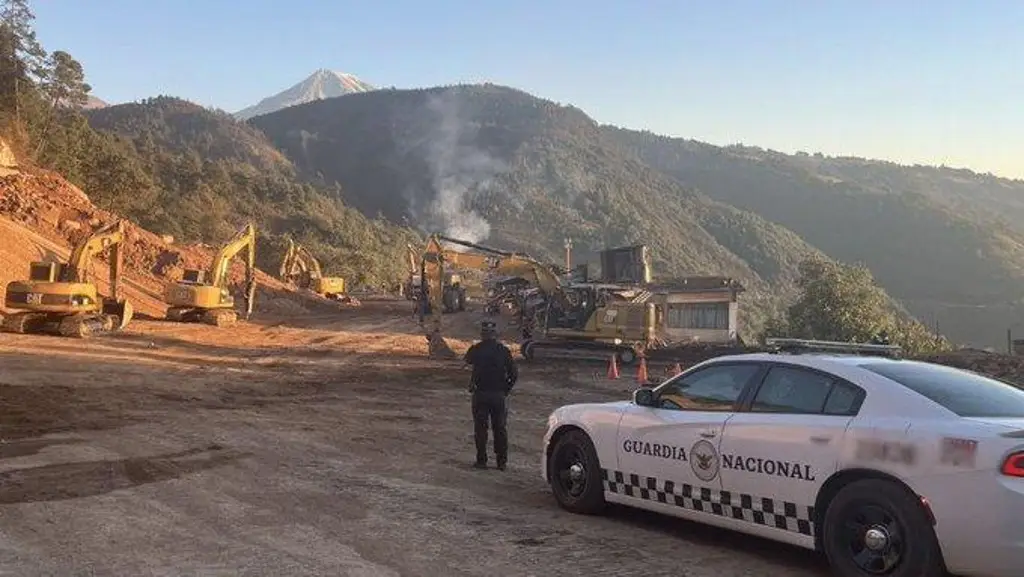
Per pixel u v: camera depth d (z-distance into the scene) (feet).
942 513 17.24
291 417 47.06
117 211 295.28
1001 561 16.58
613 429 24.71
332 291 213.05
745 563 20.90
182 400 52.70
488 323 33.63
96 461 32.48
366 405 53.62
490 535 23.16
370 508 26.11
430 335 92.32
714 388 22.77
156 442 37.22
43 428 40.22
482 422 33.50
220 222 425.28
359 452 36.47
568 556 21.29
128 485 28.55
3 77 265.75
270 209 579.89
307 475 31.04
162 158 549.13
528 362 92.07
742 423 21.26
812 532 19.65
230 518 24.50
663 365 90.27
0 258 116.26
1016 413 18.81
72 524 23.44
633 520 25.04
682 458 22.56
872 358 21.52
